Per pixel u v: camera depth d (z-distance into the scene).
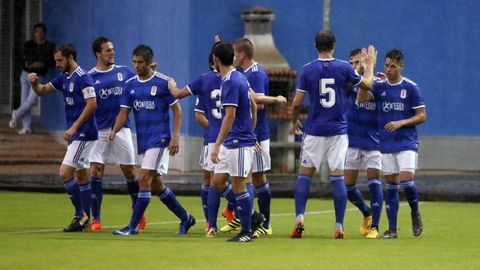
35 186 64.38
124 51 79.94
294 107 41.97
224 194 43.00
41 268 32.25
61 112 81.94
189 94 42.38
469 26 79.12
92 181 45.72
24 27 86.44
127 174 46.38
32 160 79.38
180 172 75.25
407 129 42.91
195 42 75.75
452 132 79.38
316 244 39.09
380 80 43.19
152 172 42.81
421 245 39.53
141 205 42.88
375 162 43.56
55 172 74.50
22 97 80.62
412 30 79.19
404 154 42.81
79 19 83.00
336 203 41.50
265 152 44.19
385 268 33.16
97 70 46.34
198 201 60.22
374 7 78.81
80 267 32.50
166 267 32.66
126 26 79.75
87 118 44.19
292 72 75.56
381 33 79.00
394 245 39.34
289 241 40.16
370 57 42.16
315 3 78.38
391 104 42.91
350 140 43.81
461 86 79.25
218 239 40.84
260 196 44.34
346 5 78.75
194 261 33.97
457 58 79.19
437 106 79.31
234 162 39.53
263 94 44.03
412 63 79.19
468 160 79.19
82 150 44.47
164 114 42.91
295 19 78.25
